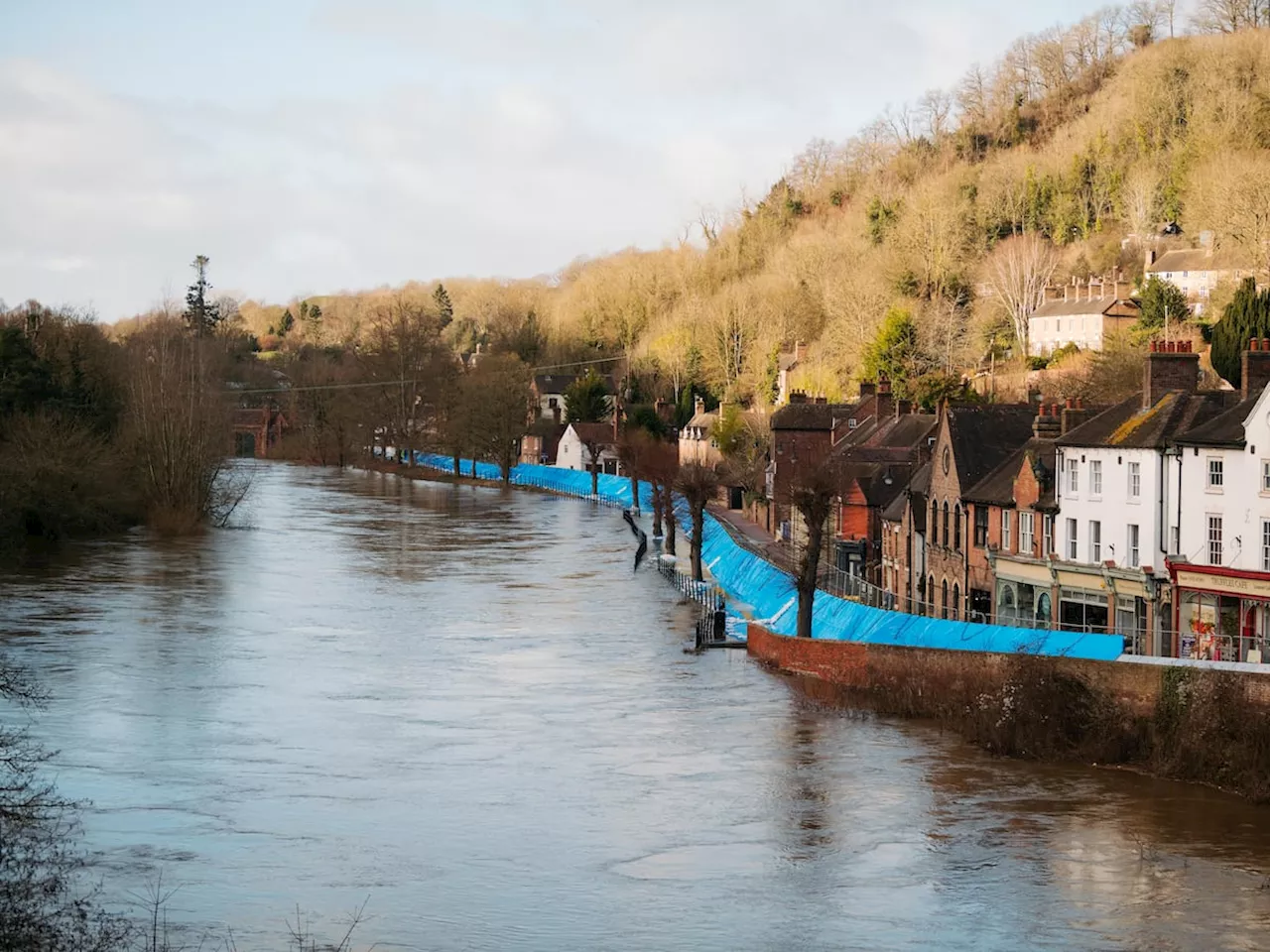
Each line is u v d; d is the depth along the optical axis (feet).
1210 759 177.17
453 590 349.00
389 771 182.29
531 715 213.46
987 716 194.70
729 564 369.50
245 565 387.14
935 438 320.50
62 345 488.85
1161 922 132.77
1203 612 205.16
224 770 181.47
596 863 148.15
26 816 149.79
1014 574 245.86
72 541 424.05
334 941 126.41
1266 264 495.41
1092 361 426.92
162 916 131.03
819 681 236.43
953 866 147.84
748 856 150.71
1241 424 201.67
